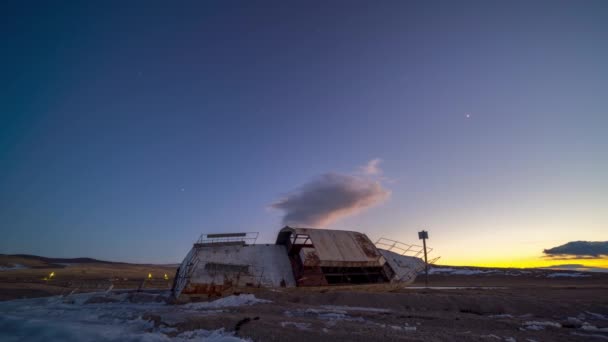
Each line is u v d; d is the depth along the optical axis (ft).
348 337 32.45
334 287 76.79
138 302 69.87
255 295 65.26
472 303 53.88
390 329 36.58
